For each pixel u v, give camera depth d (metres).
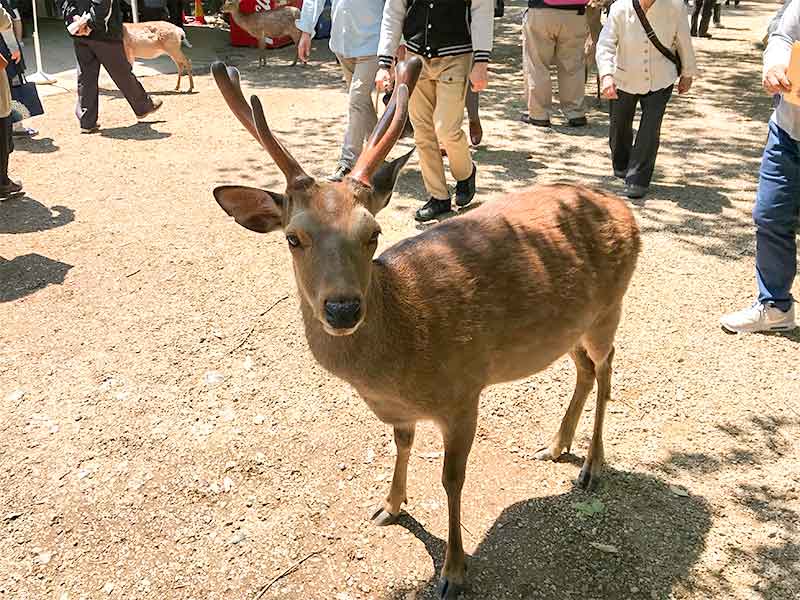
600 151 4.85
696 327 2.84
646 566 1.84
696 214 3.83
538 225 1.87
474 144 4.92
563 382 2.56
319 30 9.10
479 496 2.07
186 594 1.78
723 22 10.42
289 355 2.70
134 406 2.43
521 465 2.19
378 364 1.62
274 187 4.23
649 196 4.08
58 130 5.34
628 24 3.82
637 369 2.60
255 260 3.38
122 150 4.89
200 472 2.16
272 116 5.67
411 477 2.16
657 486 2.09
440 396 1.71
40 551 1.89
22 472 2.14
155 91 6.60
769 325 2.78
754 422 2.34
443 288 1.69
